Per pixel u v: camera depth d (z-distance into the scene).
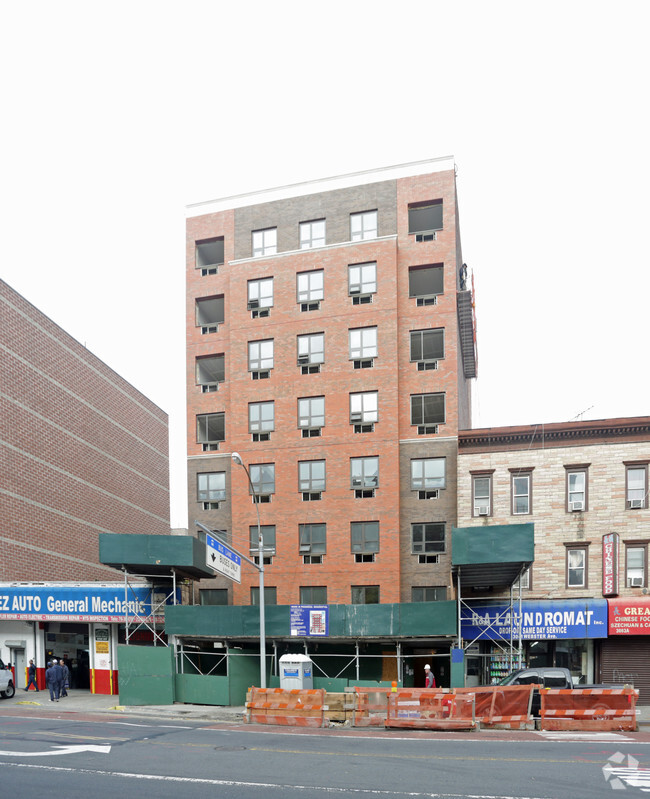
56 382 43.03
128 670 29.02
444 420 34.28
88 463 46.00
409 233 36.28
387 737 19.19
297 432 35.78
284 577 34.75
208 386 38.25
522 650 31.06
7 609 35.28
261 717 22.89
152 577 33.59
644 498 30.66
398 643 28.53
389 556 33.47
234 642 31.34
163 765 14.55
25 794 12.03
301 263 37.03
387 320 35.31
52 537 41.28
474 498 32.94
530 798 11.54
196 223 39.81
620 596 30.11
